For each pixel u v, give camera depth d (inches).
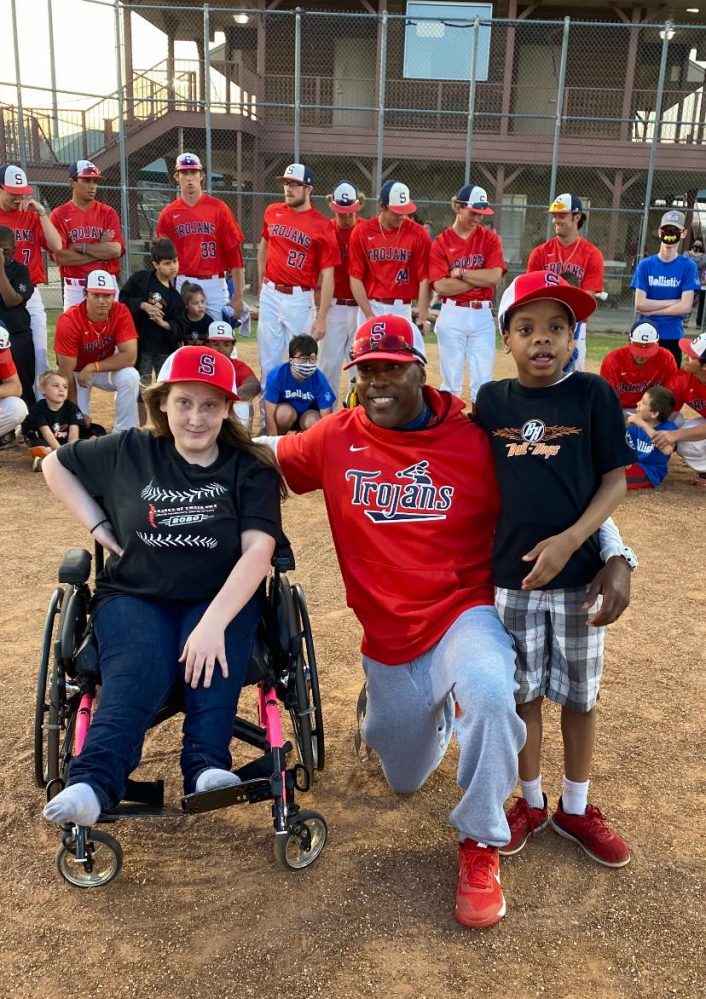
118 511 108.6
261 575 106.0
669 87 880.9
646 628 178.5
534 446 97.3
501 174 815.1
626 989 89.7
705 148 791.7
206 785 92.9
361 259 315.6
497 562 102.1
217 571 108.3
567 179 912.3
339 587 197.9
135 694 97.7
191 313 314.2
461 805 95.8
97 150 768.3
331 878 105.0
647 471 284.5
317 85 791.1
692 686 154.3
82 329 286.8
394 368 99.4
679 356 348.2
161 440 111.0
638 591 198.8
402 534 104.4
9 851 109.2
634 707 146.4
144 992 88.2
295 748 132.4
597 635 102.1
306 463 111.2
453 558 104.7
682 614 186.2
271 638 111.7
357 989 88.8
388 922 98.3
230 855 109.1
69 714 108.0
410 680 106.1
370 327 100.8
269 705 105.4
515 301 95.8
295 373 274.5
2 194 318.0
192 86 749.3
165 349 314.5
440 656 101.6
